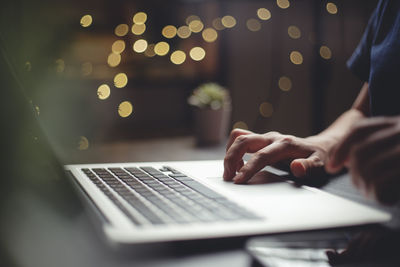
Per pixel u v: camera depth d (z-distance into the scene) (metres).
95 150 1.35
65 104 1.35
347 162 0.45
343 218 0.43
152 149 1.37
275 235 0.39
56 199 0.50
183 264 0.35
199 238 0.37
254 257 0.35
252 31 2.50
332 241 0.39
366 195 0.45
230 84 2.55
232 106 2.55
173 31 2.47
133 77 2.51
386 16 0.93
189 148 1.38
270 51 2.52
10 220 0.43
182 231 0.37
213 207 0.45
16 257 0.35
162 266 0.34
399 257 0.36
